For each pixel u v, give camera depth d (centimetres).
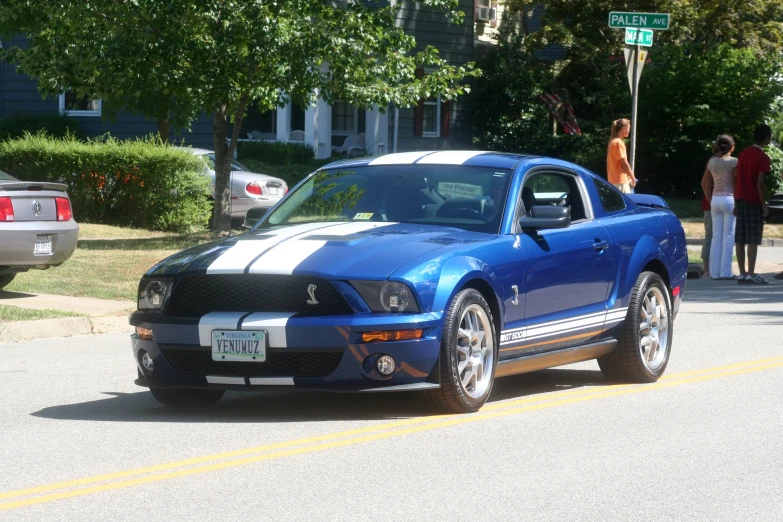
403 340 790
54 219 1461
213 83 2103
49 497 622
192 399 901
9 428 812
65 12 2098
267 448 745
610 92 3559
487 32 4084
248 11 2055
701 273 2081
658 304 1050
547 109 3788
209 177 2569
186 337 813
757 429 821
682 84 3375
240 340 796
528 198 952
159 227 2519
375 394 954
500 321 872
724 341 1284
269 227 943
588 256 966
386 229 882
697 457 732
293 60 2127
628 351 1014
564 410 891
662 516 597
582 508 609
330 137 3394
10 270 1441
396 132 3400
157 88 2127
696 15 3672
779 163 3262
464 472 684
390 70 2233
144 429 809
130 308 1476
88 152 2531
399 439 773
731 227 1997
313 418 850
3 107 3572
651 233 1063
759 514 603
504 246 884
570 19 4006
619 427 824
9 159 2578
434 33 3622
